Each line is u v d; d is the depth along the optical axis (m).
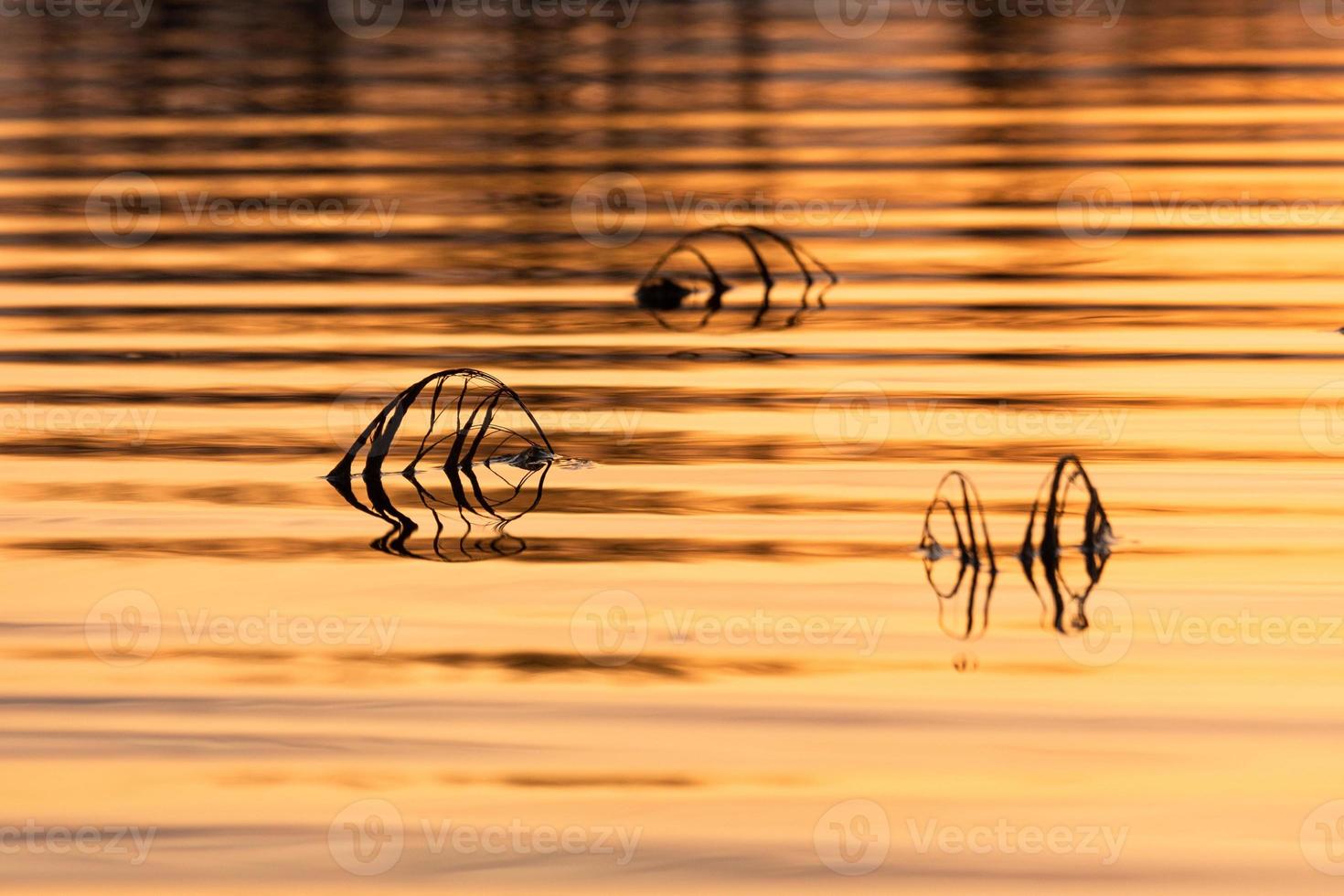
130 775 14.59
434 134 43.53
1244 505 20.03
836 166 39.19
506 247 33.34
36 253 33.34
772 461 21.77
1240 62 51.16
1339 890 12.95
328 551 19.00
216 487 21.05
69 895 13.09
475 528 19.64
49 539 19.44
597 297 29.98
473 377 24.33
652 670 16.20
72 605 17.67
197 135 43.88
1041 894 12.98
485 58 54.62
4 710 15.59
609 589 17.92
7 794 14.34
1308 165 38.50
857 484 20.92
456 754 14.86
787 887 13.09
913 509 20.06
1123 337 27.16
